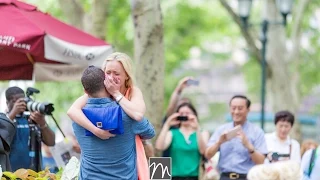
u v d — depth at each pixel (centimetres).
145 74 1269
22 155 1012
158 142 1127
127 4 2469
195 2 3162
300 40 2516
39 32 1009
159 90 1277
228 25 3331
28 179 902
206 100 4934
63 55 1056
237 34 3353
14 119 1005
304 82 3066
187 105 1152
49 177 922
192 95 3641
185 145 1130
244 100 1123
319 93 3681
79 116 732
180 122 1138
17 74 1247
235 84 5731
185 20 3147
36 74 1262
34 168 1020
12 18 1032
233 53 3766
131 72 775
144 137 768
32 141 1020
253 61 3400
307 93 3231
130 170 752
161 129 1255
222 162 1113
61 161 1055
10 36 994
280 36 2170
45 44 1020
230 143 1106
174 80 3172
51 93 2681
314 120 2641
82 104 745
